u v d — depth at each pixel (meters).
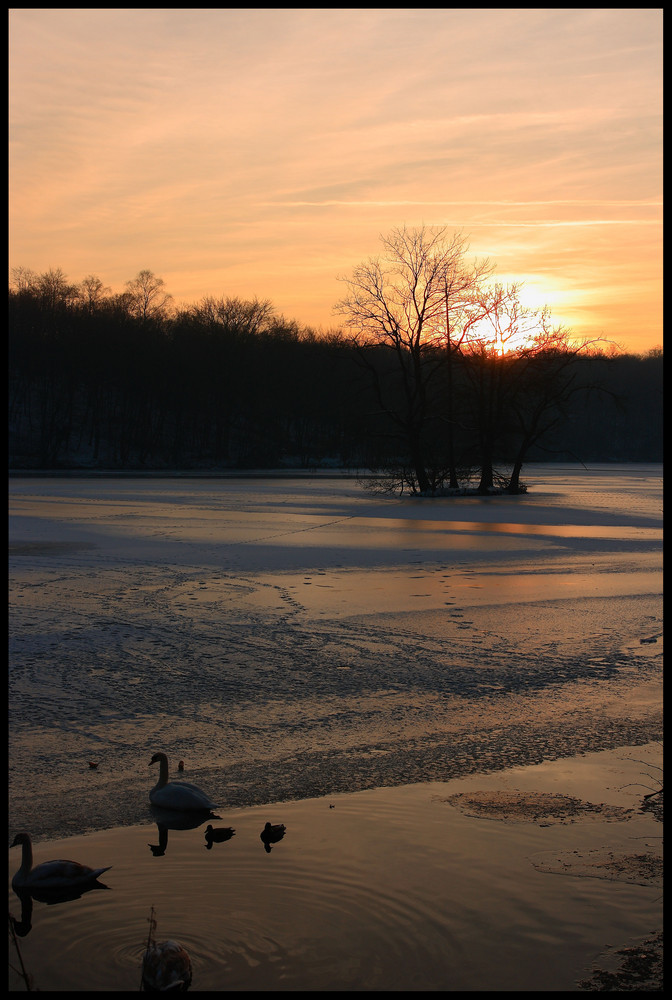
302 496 52.84
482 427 57.50
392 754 8.66
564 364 57.25
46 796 7.54
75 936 5.34
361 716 9.91
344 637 13.93
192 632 14.14
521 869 6.17
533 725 9.60
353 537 29.39
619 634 14.37
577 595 18.17
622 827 6.88
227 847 6.51
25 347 96.31
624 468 112.12
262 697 10.64
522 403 60.12
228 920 5.49
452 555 24.72
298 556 24.03
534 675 11.76
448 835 6.73
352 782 7.90
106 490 57.03
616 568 22.50
